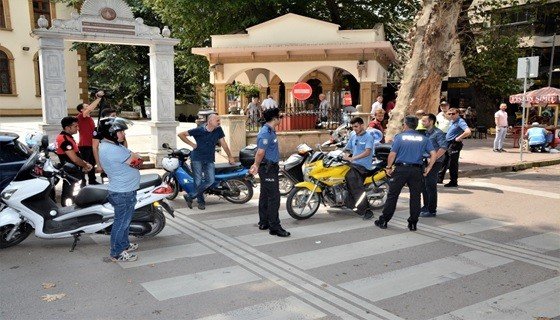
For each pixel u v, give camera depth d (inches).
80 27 415.8
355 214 316.2
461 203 353.7
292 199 296.5
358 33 712.4
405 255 230.1
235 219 298.8
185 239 255.6
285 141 553.9
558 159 590.9
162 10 875.4
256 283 193.8
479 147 722.8
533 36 1138.0
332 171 299.1
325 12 951.6
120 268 210.2
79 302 174.6
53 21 405.1
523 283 195.5
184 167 333.4
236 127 520.7
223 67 764.0
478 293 184.9
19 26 1117.1
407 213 321.4
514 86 970.7
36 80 1154.0
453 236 264.4
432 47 510.9
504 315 165.9
